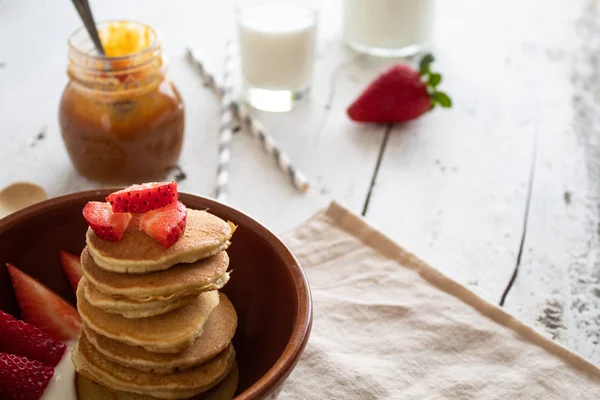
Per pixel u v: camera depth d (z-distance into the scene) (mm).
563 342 571
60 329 523
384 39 832
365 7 822
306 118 759
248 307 524
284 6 761
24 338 503
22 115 736
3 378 484
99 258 458
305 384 529
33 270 531
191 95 774
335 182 687
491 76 819
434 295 580
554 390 529
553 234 647
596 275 615
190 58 820
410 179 693
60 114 641
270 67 753
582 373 537
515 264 621
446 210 664
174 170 686
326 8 933
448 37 880
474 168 707
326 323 562
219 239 468
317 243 614
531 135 745
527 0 949
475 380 533
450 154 721
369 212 659
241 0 768
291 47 748
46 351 506
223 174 672
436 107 776
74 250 538
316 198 669
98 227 459
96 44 634
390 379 532
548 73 826
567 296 599
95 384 492
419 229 646
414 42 837
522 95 794
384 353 547
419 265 599
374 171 700
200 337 483
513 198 677
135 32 658
